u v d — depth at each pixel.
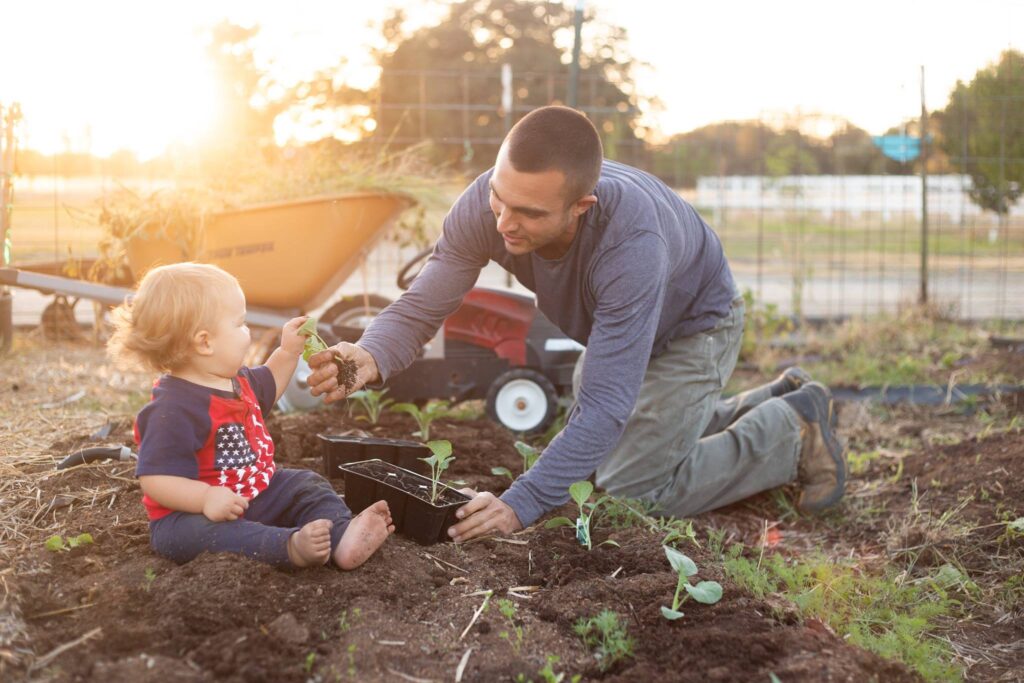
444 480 2.74
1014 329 6.79
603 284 2.49
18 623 1.89
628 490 3.19
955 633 2.61
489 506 2.40
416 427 3.62
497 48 18.34
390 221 4.46
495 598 2.23
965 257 11.77
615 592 2.25
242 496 2.18
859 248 12.49
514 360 4.06
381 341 2.61
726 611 2.17
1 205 4.54
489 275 8.09
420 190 4.41
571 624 2.12
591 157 2.27
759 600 2.26
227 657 1.77
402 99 15.49
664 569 2.44
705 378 3.11
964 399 4.89
